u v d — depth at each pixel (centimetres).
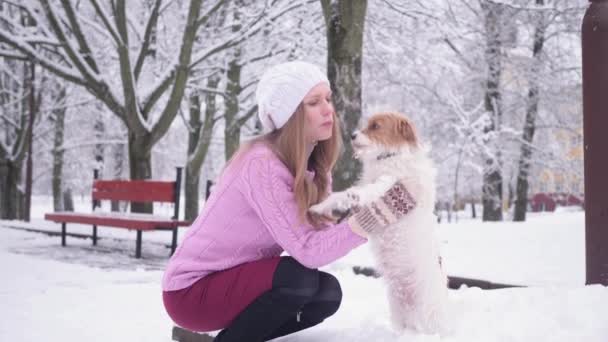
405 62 1330
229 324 234
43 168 2217
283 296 221
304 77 228
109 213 820
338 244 217
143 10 1252
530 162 1501
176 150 2330
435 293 246
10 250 771
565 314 253
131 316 370
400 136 266
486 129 1438
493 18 1384
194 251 232
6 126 1727
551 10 1273
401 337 234
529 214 2233
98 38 1278
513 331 240
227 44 1050
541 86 1436
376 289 436
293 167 229
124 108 1053
